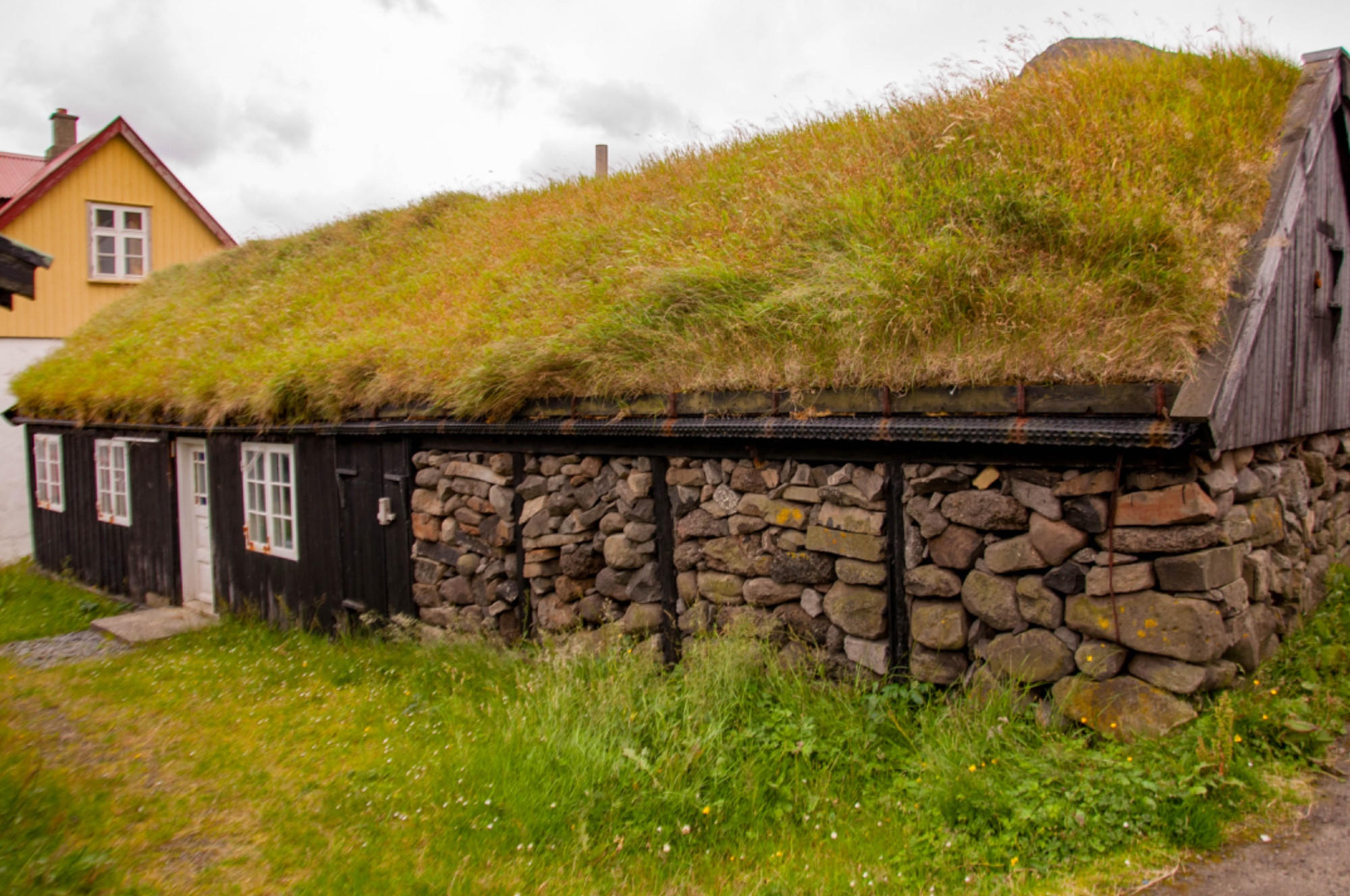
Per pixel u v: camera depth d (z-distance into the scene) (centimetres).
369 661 712
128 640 905
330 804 452
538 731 467
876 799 403
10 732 581
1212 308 414
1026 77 676
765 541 527
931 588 457
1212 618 382
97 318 1443
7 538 1502
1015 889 325
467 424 679
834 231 611
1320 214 545
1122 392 386
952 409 437
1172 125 534
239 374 933
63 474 1292
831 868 357
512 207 1145
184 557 1072
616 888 360
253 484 959
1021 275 473
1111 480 398
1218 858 327
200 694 662
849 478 486
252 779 492
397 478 775
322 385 819
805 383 495
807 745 437
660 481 581
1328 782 371
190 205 1870
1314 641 489
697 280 613
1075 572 411
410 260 1118
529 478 662
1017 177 541
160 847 417
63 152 2050
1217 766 359
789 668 505
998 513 428
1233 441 408
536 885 363
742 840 388
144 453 1113
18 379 1357
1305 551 546
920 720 441
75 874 382
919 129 665
